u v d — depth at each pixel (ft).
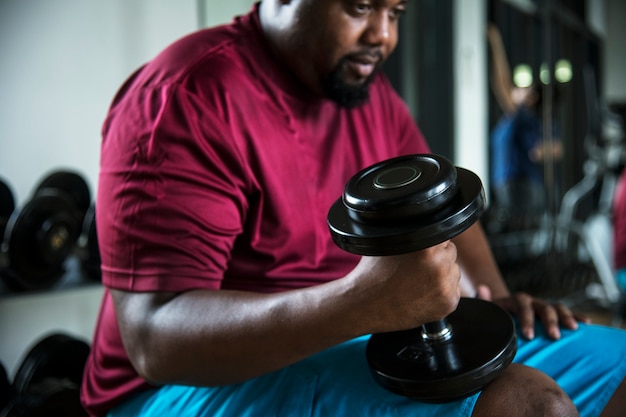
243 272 2.94
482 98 14.60
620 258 9.12
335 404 2.51
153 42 7.52
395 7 2.89
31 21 6.34
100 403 3.01
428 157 2.15
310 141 3.13
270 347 2.29
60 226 5.54
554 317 3.00
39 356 5.42
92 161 6.98
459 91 13.55
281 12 2.92
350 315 2.15
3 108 6.15
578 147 17.87
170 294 2.49
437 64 13.28
